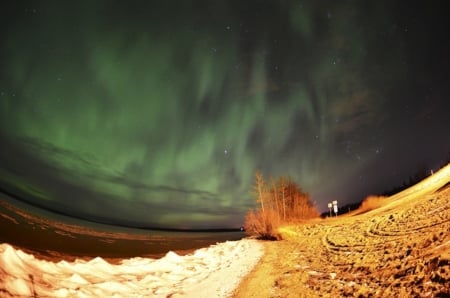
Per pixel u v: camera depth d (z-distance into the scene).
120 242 48.94
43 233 49.41
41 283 8.61
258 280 11.10
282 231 29.62
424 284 6.41
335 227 26.08
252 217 32.34
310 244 19.78
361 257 11.49
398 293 6.52
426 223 13.62
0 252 9.02
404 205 26.08
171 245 44.66
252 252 20.73
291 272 11.69
